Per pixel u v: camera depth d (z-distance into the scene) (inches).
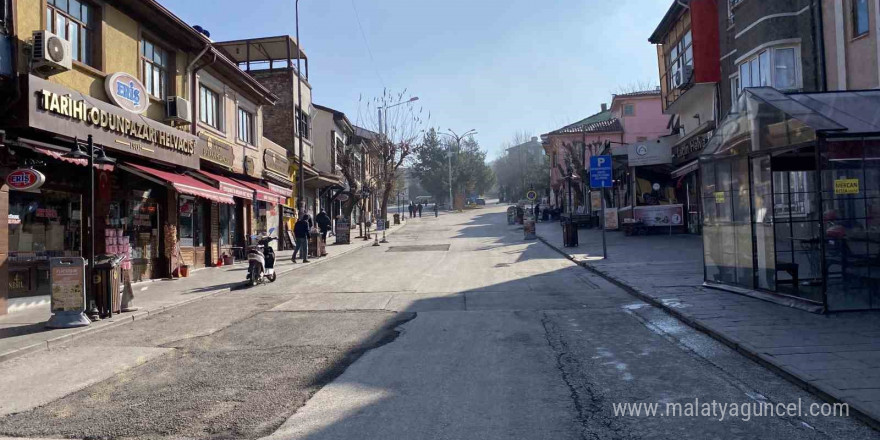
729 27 807.1
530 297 475.2
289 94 1171.3
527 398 222.8
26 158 449.4
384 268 764.6
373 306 456.8
